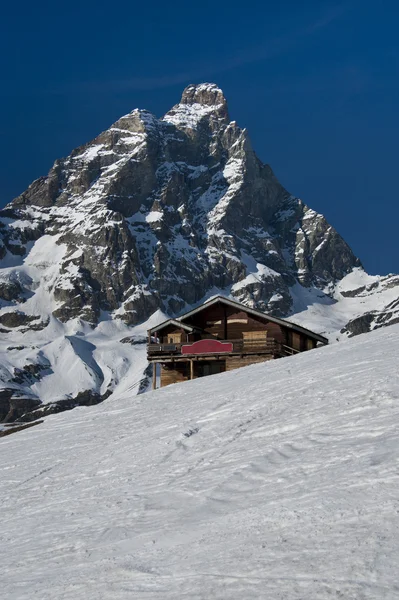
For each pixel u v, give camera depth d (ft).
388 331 135.44
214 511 51.93
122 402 139.85
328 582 36.14
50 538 57.82
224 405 96.32
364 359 102.12
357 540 39.93
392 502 43.70
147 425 100.37
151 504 58.80
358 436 60.75
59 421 137.18
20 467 95.76
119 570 44.88
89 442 100.58
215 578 39.73
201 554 43.98
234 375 132.26
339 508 44.93
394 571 35.86
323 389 85.66
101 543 52.16
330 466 54.29
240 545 43.62
